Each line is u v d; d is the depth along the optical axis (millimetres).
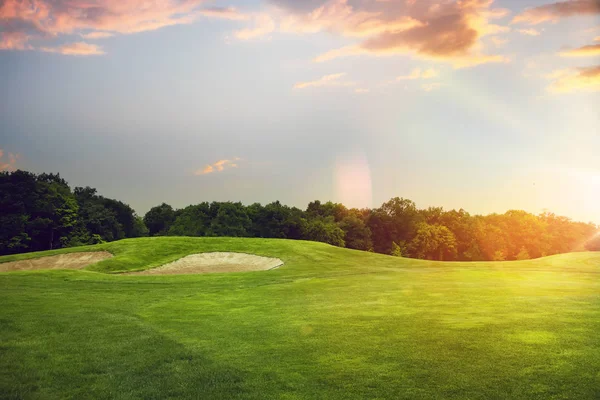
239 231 118875
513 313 14781
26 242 85062
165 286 25891
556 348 10656
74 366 10648
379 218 143750
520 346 10930
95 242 95188
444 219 150875
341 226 134250
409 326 13461
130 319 15758
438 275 29609
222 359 10945
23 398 8891
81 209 98375
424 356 10539
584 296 18312
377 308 16766
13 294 21453
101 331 13938
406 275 29828
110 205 112938
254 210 130500
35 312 16891
